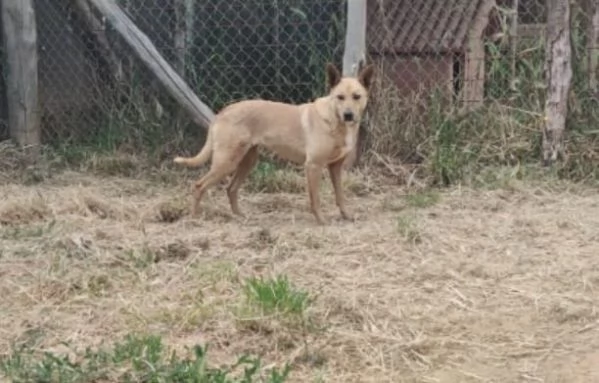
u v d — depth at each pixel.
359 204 7.59
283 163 8.20
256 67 8.55
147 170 8.24
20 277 6.34
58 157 8.31
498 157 8.06
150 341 5.56
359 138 8.14
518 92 8.19
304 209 7.55
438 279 6.36
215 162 7.23
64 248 6.68
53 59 8.60
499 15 8.33
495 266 6.50
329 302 6.04
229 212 7.42
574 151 8.00
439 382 5.49
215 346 5.69
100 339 5.75
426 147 8.08
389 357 5.64
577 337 5.81
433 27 8.26
